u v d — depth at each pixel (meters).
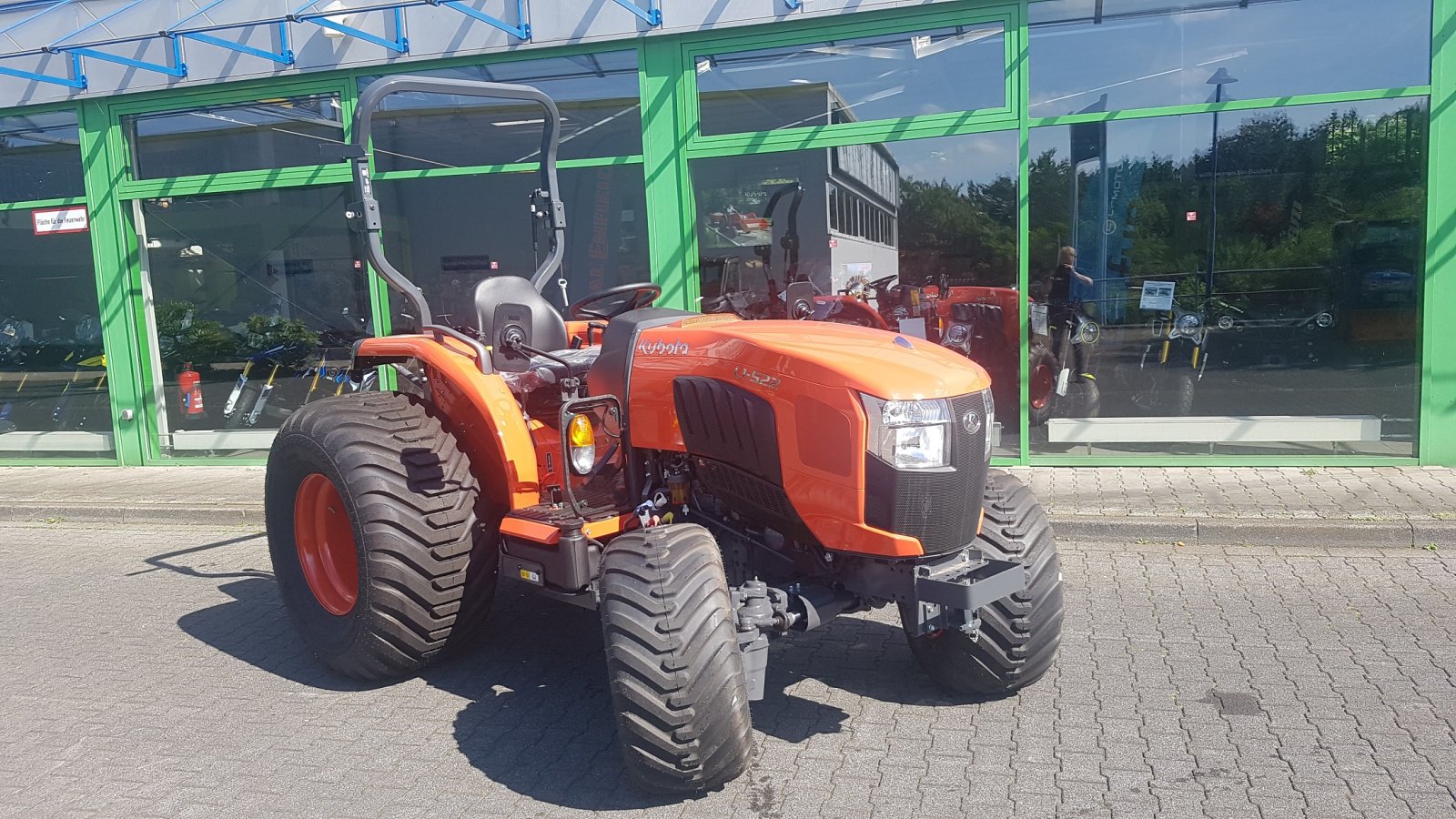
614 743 3.94
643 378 4.00
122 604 5.88
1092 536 6.37
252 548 7.05
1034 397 7.83
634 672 3.28
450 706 4.33
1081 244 7.61
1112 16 7.33
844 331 3.95
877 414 3.40
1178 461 7.67
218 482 8.74
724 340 3.79
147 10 8.78
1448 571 5.55
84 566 6.74
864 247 7.92
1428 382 7.23
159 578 6.40
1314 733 3.79
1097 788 3.47
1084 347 7.71
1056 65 7.46
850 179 7.87
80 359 9.66
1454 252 7.07
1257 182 7.34
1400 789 3.38
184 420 9.55
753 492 3.72
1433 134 7.01
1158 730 3.87
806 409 3.50
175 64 8.78
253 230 9.10
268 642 5.18
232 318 9.30
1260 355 7.49
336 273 8.96
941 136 7.67
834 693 4.32
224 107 8.97
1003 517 4.05
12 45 9.13
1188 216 7.46
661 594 3.34
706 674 3.29
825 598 3.69
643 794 3.52
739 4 7.72
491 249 8.60
